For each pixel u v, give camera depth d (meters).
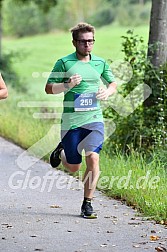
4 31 84.75
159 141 18.64
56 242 12.34
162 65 19.77
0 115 28.97
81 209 14.23
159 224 13.61
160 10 19.91
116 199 15.84
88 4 84.50
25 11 85.38
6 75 42.66
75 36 13.88
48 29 86.38
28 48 69.25
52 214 14.41
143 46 20.09
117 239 12.55
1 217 14.14
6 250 11.81
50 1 57.19
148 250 11.86
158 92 19.75
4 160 21.12
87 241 12.41
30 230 13.14
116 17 80.31
